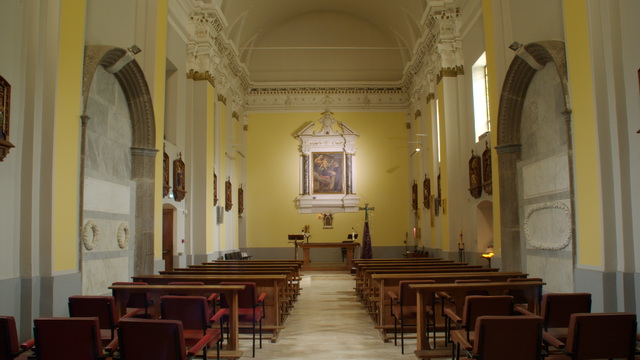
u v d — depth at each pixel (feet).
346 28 79.00
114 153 31.22
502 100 33.86
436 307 27.20
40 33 23.22
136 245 33.40
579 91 24.66
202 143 50.67
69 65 24.44
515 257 33.45
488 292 21.88
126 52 29.48
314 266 69.72
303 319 31.89
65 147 23.94
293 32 79.30
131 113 33.63
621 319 14.29
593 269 23.41
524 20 32.45
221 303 23.43
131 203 33.19
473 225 46.85
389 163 77.15
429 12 51.67
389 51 79.20
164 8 38.32
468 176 48.44
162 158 37.22
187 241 49.49
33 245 21.98
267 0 68.59
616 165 22.57
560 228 27.81
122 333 13.69
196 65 51.39
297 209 76.28
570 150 25.50
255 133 77.92
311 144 76.84
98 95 29.19
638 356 17.17
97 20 29.96
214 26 52.95
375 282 31.24
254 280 26.63
